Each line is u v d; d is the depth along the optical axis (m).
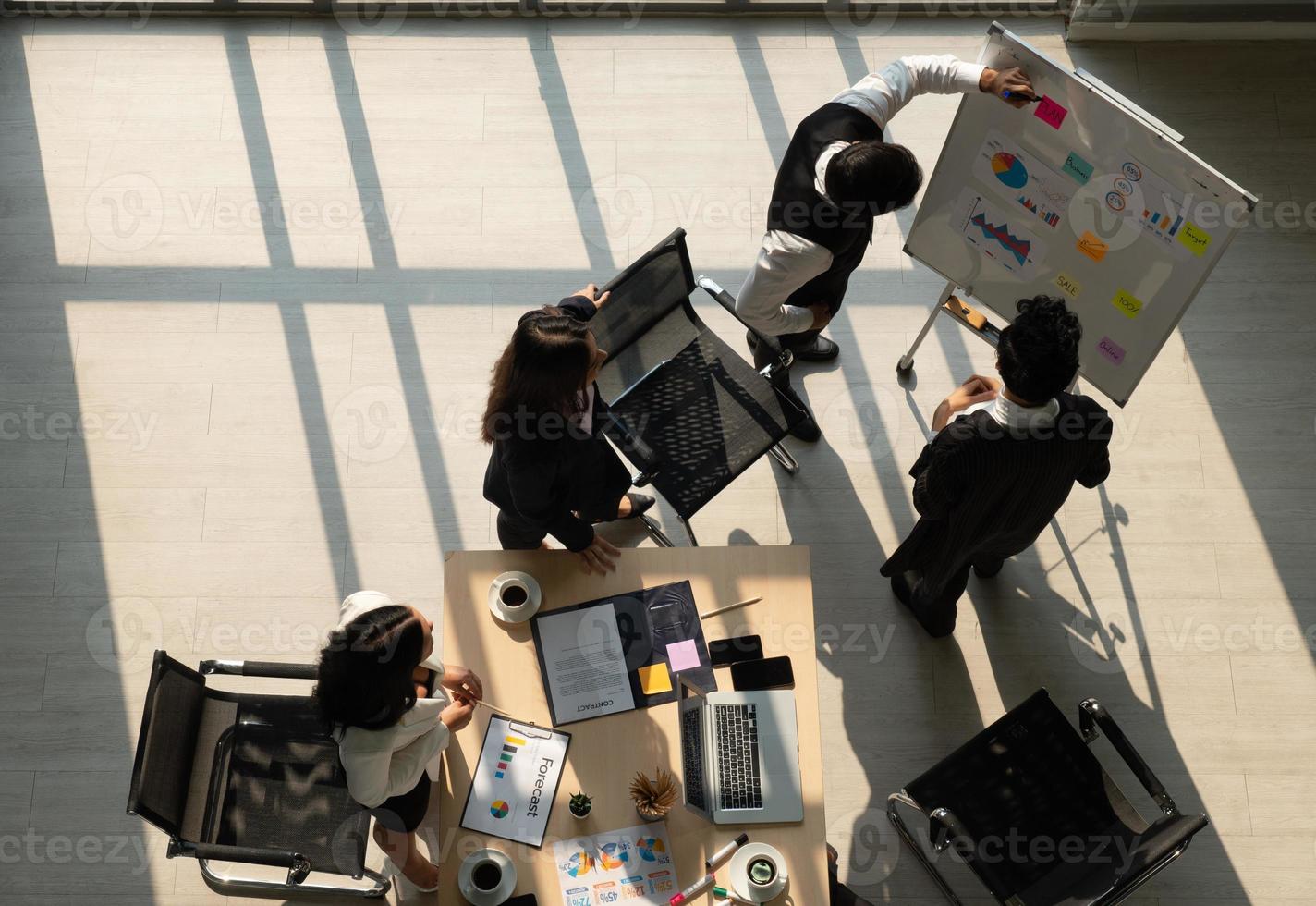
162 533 3.91
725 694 2.92
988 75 3.06
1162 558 3.86
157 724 2.88
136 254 4.30
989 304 3.61
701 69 4.62
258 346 4.18
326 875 3.38
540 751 2.88
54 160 4.46
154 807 2.80
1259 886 3.44
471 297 4.26
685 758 2.83
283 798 3.09
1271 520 3.89
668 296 3.53
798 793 2.83
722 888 2.74
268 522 3.93
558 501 2.95
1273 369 4.09
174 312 4.22
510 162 4.46
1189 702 3.67
